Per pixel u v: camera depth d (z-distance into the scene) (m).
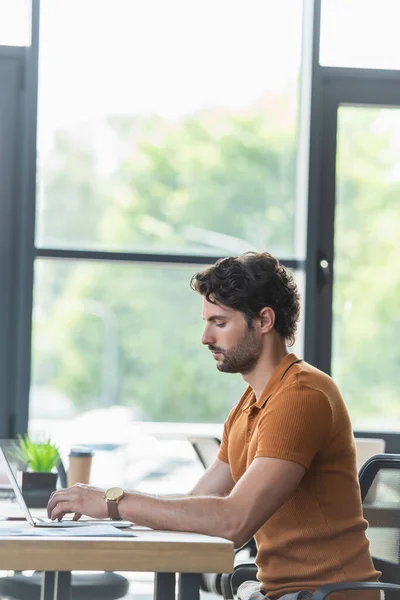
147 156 5.85
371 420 5.87
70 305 5.77
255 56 5.90
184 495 3.02
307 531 2.65
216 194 5.88
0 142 5.74
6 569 2.07
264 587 2.74
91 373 5.79
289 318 2.85
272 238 5.89
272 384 2.77
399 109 5.91
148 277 5.84
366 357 5.88
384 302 5.88
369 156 5.89
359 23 5.88
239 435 2.89
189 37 5.88
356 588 2.44
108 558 2.11
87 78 5.80
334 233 5.86
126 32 5.84
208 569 2.15
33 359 5.74
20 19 5.76
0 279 5.73
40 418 5.74
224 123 5.89
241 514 2.49
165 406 5.83
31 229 5.70
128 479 5.08
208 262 5.84
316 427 2.62
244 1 5.89
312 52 5.81
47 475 3.66
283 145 5.91
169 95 5.87
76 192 5.78
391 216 5.90
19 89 5.76
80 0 5.79
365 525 2.73
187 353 5.86
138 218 5.83
